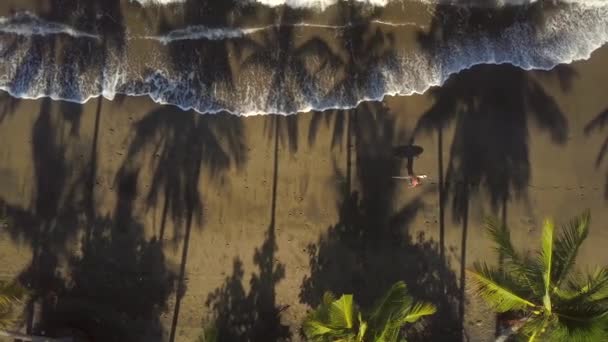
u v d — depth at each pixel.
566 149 18.69
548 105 18.89
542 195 18.50
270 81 19.22
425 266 18.31
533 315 14.50
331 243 18.45
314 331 14.61
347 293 18.22
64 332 17.89
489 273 14.56
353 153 18.77
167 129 18.95
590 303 13.48
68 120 18.98
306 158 18.78
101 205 18.62
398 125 18.84
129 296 18.36
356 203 18.58
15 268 18.45
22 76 19.27
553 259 14.09
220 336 18.22
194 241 18.52
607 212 18.42
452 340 18.03
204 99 19.17
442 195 18.52
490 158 18.66
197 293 18.38
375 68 19.22
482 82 19.08
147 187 18.70
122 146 18.86
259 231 18.55
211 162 18.80
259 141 18.89
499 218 18.42
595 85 19.00
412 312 14.70
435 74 19.16
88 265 18.47
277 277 18.38
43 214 18.62
